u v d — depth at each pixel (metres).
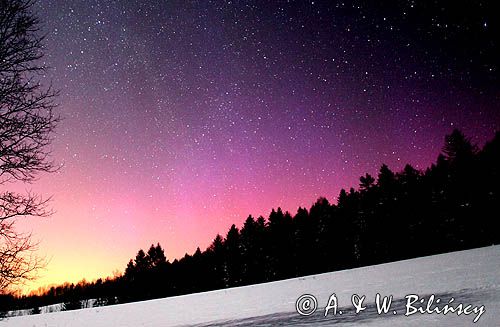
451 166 41.41
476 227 39.12
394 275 16.81
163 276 58.41
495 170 38.56
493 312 6.88
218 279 56.66
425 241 42.22
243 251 56.31
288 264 52.12
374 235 45.84
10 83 6.00
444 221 41.16
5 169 5.92
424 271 16.12
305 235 51.78
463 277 11.80
